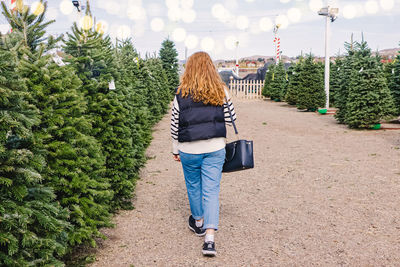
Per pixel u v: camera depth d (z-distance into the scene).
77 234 3.03
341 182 5.50
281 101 24.08
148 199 4.92
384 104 10.69
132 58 9.59
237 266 3.06
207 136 3.17
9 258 2.18
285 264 3.07
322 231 3.74
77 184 3.08
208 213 3.24
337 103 12.41
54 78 3.09
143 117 7.70
